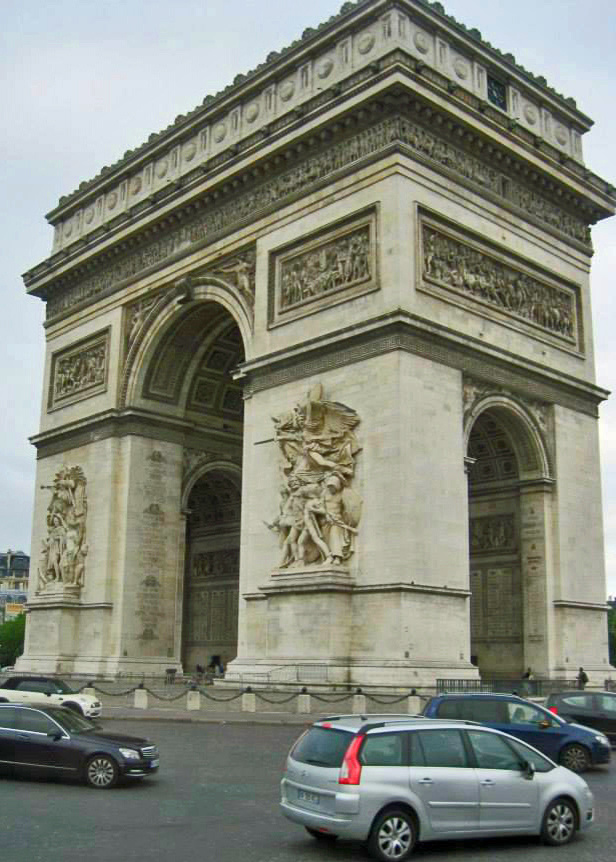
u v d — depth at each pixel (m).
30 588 87.12
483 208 66.62
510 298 67.81
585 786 25.31
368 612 56.41
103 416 81.50
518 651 67.19
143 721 54.50
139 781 32.97
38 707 33.75
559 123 76.31
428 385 59.19
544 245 71.69
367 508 57.84
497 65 70.56
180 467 82.56
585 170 75.19
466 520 59.97
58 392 90.38
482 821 23.45
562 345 71.56
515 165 69.25
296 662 58.09
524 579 67.56
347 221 63.56
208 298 74.75
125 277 84.50
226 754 39.84
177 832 24.83
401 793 22.55
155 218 79.25
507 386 65.31
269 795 30.30
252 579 64.44
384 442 57.53
